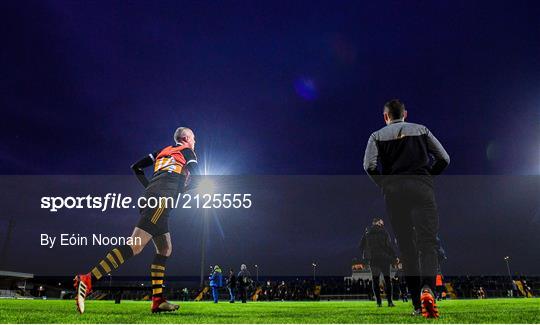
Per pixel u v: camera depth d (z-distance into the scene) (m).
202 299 27.59
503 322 2.49
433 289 2.84
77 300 2.92
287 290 29.12
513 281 26.75
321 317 3.13
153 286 3.62
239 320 2.77
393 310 4.77
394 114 3.39
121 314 3.38
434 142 3.21
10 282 41.41
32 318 2.74
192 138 3.80
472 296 25.42
